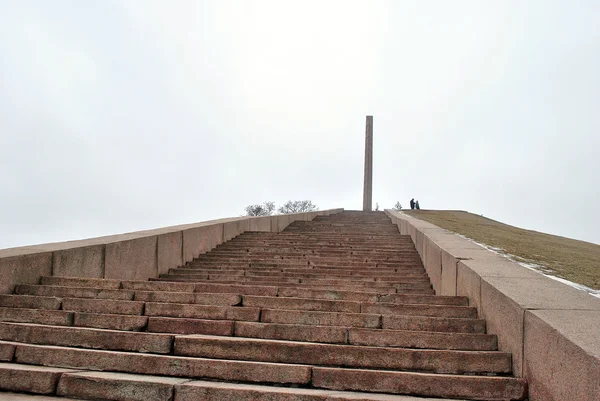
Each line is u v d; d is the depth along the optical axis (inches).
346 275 440.1
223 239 621.3
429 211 1721.2
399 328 244.2
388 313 268.5
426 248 459.2
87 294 291.3
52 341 227.3
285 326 232.8
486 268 274.1
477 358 202.8
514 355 198.8
